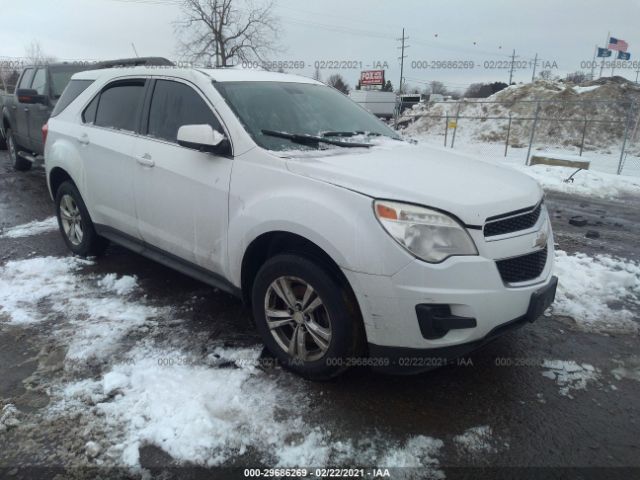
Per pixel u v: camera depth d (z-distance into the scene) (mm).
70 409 2742
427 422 2709
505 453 2506
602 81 24734
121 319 3754
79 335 3510
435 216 2576
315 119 3852
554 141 21766
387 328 2625
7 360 3213
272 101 3740
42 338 3473
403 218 2562
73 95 5043
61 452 2449
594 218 7535
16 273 4617
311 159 3084
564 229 6742
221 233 3322
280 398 2857
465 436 2613
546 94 24125
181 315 3846
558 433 2660
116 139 4180
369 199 2629
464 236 2584
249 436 2559
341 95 4629
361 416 2734
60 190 4992
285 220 2852
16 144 9398
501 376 3160
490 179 3078
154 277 4582
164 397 2828
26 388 2930
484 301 2580
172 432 2562
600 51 31047
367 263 2572
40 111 8078
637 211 8227
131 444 2492
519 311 2748
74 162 4613
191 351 3322
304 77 4566
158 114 3939
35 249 5352
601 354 3453
